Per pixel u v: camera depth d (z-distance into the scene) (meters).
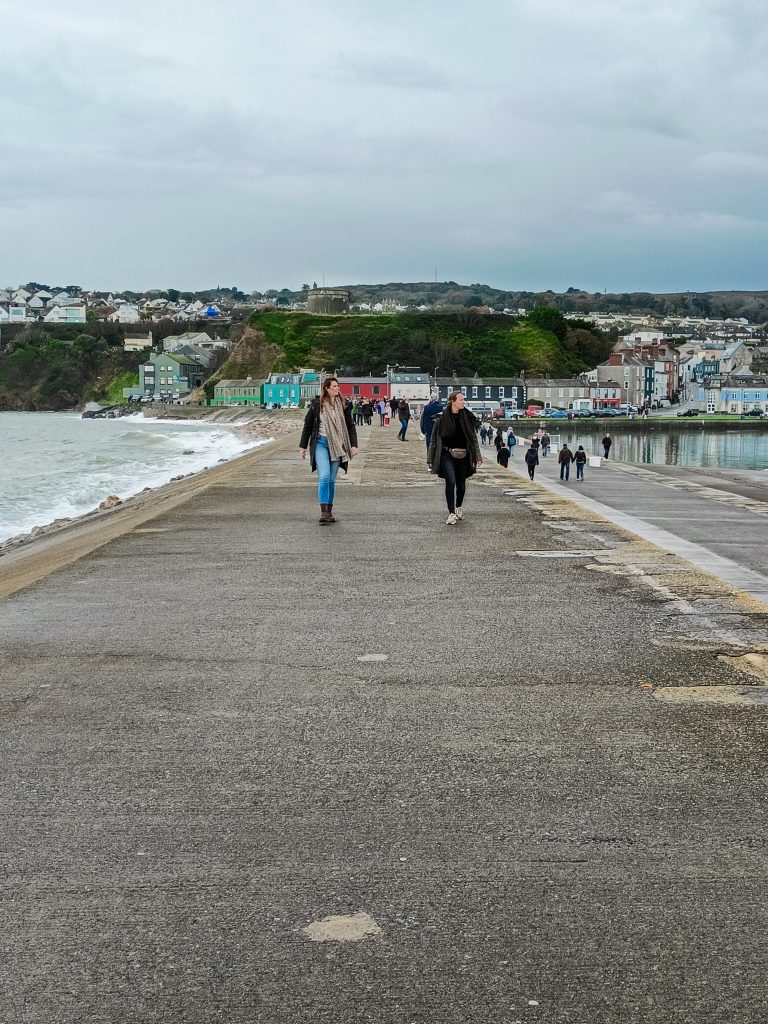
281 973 2.61
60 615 6.87
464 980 2.57
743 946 2.71
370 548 9.86
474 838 3.35
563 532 11.00
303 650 5.86
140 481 34.44
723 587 7.66
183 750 4.20
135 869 3.15
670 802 3.64
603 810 3.57
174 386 177.50
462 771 3.95
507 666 5.48
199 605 7.16
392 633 6.26
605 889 3.01
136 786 3.81
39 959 2.67
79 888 3.04
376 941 2.74
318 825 3.46
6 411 194.62
